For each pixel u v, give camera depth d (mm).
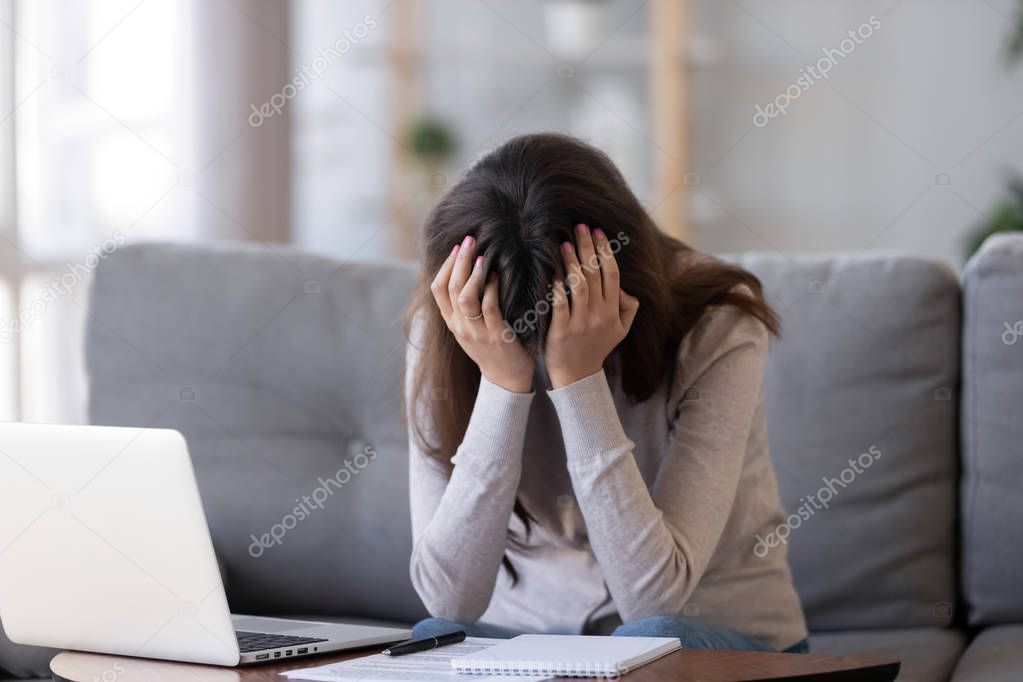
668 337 1862
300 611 2594
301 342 2643
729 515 1899
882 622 2383
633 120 5805
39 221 3531
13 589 1543
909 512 2383
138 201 3770
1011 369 2338
